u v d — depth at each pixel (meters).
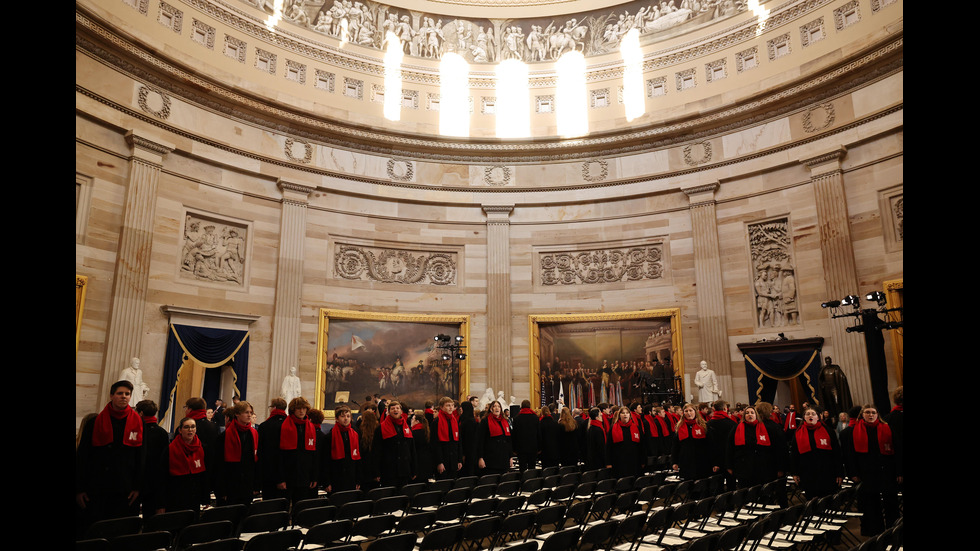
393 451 9.93
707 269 20.67
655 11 23.41
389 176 22.52
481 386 21.81
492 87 24.02
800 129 19.67
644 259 22.02
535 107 23.84
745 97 20.48
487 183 23.20
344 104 22.34
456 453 11.16
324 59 22.23
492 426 11.38
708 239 20.84
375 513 7.54
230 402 18.62
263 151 20.38
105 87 16.83
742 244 20.48
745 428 10.00
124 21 17.47
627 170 22.58
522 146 23.05
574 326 22.03
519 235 23.11
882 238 17.72
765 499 9.74
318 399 19.89
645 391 19.52
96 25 16.36
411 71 23.50
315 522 6.96
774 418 13.12
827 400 16.92
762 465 9.86
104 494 6.85
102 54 16.81
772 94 20.05
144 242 17.08
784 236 19.81
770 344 18.91
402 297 21.97
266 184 20.44
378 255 22.09
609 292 22.12
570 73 23.89
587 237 22.66
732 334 20.19
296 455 8.68
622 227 22.38
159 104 18.09
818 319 18.69
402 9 24.16
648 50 23.09
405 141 22.52
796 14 20.30
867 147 18.33
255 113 20.25
